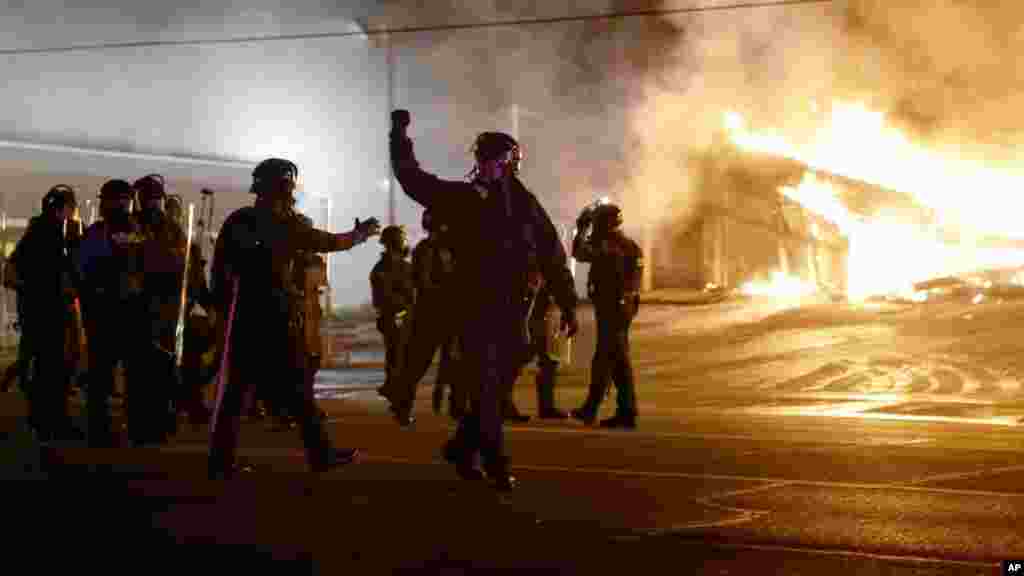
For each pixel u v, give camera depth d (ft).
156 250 32.40
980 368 64.34
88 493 25.39
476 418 25.77
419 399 51.72
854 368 65.46
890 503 24.43
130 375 32.58
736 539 21.29
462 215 24.68
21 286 34.58
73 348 34.73
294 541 21.13
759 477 27.50
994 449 32.32
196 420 37.76
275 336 25.84
